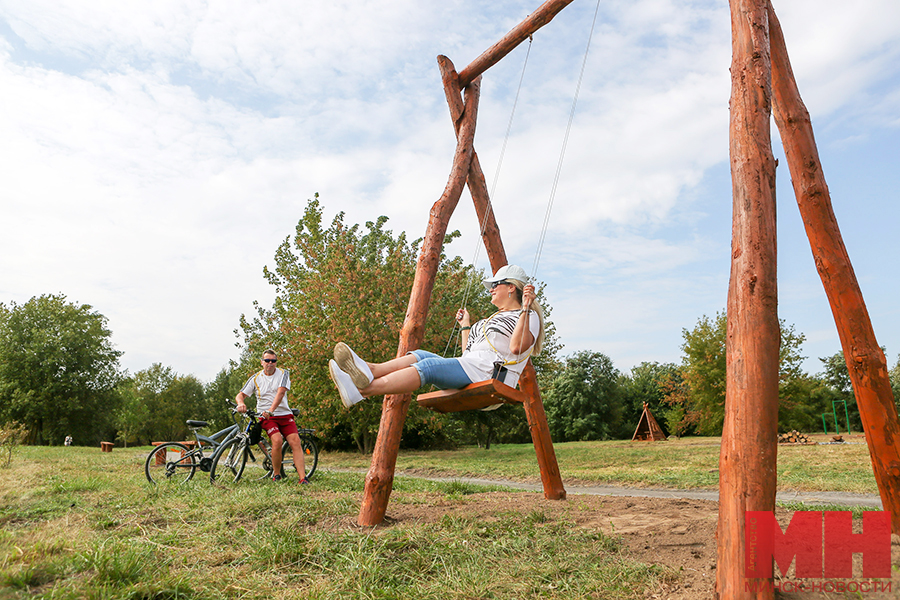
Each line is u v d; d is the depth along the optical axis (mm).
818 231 4410
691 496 8023
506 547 3754
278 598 2844
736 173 3076
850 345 4211
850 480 8672
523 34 6211
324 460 19828
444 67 6727
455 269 22781
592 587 2947
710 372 30203
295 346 19781
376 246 22734
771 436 2572
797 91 4656
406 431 26094
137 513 5020
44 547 3391
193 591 2873
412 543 3867
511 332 4113
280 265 23188
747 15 3365
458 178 6176
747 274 2811
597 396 44406
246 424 8125
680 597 2752
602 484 10117
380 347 18609
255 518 4781
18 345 43844
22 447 17578
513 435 41750
